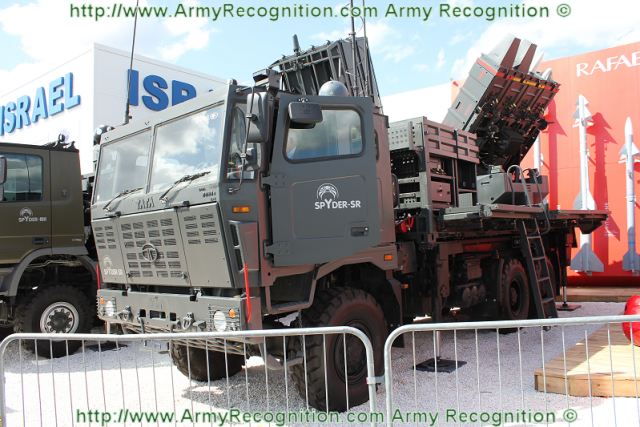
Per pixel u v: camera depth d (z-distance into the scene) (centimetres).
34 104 1600
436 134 627
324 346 425
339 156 446
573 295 991
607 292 1014
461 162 690
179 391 520
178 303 429
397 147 609
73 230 745
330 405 435
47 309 708
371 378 324
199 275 415
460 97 780
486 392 479
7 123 1722
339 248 438
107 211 500
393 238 506
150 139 476
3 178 643
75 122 1455
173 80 1591
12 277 689
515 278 749
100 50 1425
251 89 418
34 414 470
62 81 1498
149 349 484
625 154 1060
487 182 673
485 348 649
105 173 529
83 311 734
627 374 453
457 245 645
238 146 407
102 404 486
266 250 404
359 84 615
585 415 412
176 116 451
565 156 1127
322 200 433
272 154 414
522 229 677
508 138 821
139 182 480
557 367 489
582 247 1115
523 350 631
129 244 479
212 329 402
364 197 454
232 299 390
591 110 1101
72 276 789
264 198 411
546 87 834
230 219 394
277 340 445
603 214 870
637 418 400
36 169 720
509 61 750
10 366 660
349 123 459
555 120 1140
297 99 430
